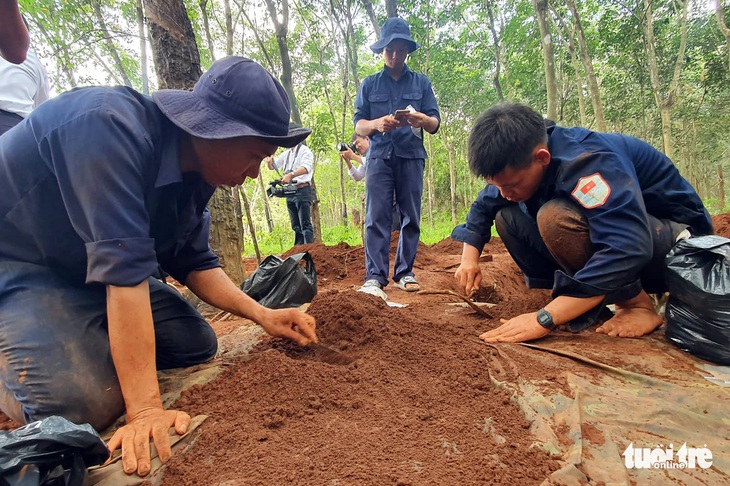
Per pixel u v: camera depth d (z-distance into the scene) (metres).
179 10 3.55
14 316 1.67
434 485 1.28
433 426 1.60
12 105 2.62
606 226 2.11
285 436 1.56
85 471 1.35
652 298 2.90
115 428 1.74
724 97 21.61
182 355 2.20
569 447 1.47
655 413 1.65
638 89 20.78
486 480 1.31
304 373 1.96
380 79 4.07
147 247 1.54
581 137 2.31
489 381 1.92
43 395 1.59
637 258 2.08
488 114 2.26
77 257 1.78
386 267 3.91
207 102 1.64
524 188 2.36
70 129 1.51
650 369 2.00
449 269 5.74
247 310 2.21
